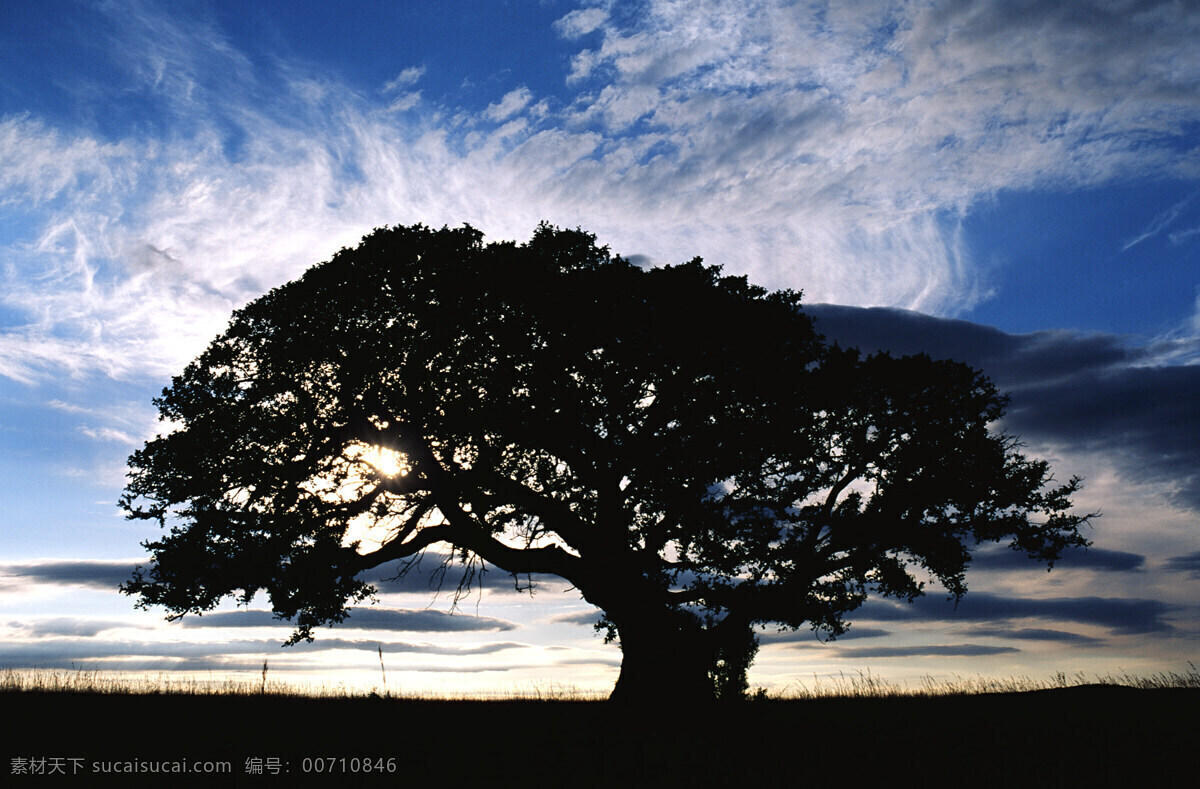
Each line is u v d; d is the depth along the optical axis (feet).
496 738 50.34
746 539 66.18
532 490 68.44
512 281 67.51
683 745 48.83
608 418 67.10
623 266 70.18
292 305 68.54
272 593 64.69
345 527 68.64
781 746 48.42
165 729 47.96
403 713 59.77
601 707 64.75
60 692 62.23
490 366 67.10
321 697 67.67
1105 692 64.75
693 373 68.33
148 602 65.00
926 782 39.14
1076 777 39.27
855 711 63.67
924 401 73.41
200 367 69.56
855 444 73.26
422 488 69.67
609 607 67.00
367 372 66.18
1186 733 47.73
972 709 61.62
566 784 38.96
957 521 71.72
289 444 68.18
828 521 69.67
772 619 66.90
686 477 65.92
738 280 71.82
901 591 72.23
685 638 64.18
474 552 70.33
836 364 72.74
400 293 67.92
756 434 67.41
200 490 66.80
